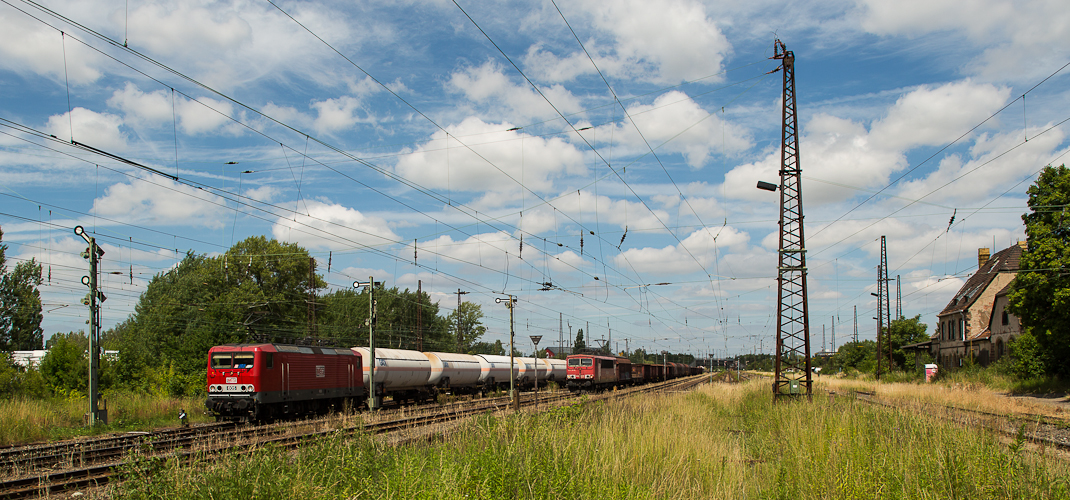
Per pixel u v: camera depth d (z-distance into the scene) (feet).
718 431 53.01
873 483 26.99
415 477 23.57
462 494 22.27
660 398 80.07
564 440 33.32
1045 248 106.22
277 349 77.20
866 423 43.65
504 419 37.22
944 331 197.77
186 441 51.08
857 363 275.39
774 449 43.93
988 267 193.57
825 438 37.22
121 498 23.13
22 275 158.40
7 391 90.74
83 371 100.53
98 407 69.31
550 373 172.65
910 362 229.66
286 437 49.73
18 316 156.04
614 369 164.86
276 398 75.97
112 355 121.60
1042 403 94.94
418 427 58.49
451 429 45.78
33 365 103.76
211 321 147.84
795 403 67.67
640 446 34.65
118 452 46.65
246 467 24.08
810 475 29.91
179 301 171.01
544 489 23.68
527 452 28.37
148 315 192.24
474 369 131.64
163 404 83.35
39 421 63.62
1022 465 28.37
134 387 115.24
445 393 126.52
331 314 206.08
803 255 80.69
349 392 91.61
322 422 65.26
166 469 23.98
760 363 474.08
